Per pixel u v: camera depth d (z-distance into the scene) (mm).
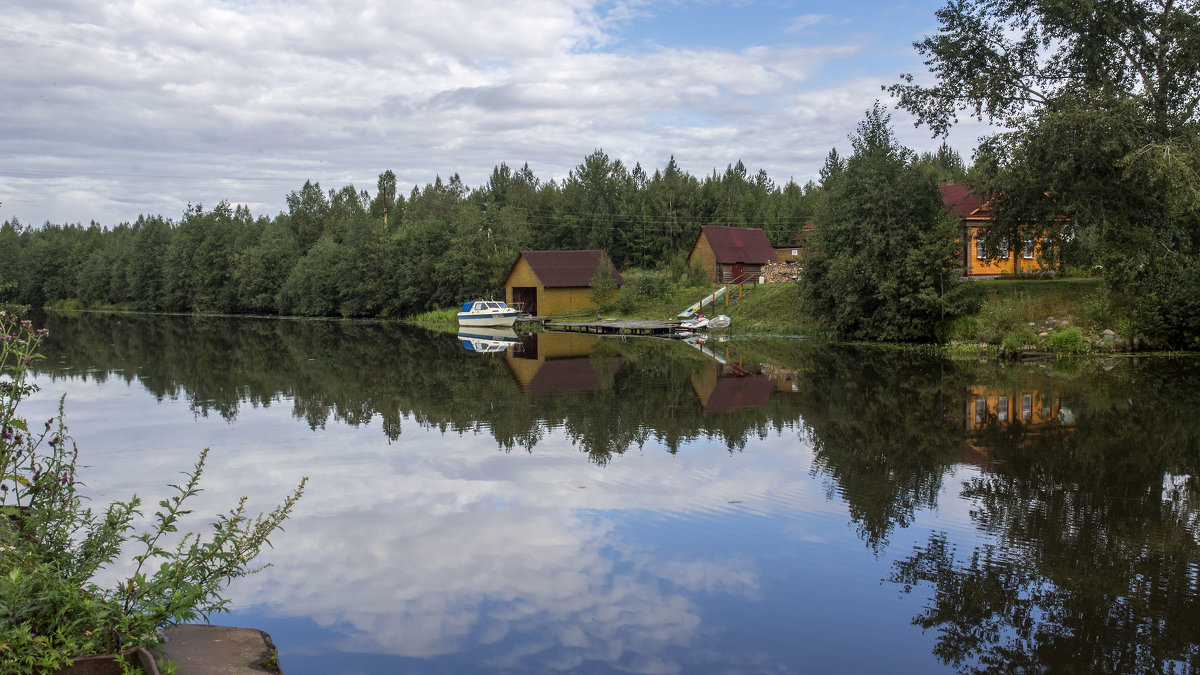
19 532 5328
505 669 6461
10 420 5531
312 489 11539
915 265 32750
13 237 98688
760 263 59656
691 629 7172
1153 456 13055
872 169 33750
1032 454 13305
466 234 62969
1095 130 24172
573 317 54031
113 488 11547
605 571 8508
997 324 29438
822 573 8398
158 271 86562
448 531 9766
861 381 22312
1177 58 24984
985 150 28266
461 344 38031
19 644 4348
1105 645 6797
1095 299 29641
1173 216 26562
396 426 16203
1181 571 8312
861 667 6488
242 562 5945
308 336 44344
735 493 11219
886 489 11352
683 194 77375
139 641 4887
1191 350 28484
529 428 15922
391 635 7082
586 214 79688
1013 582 8086
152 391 21312
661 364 27484
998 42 28750
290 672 6422
